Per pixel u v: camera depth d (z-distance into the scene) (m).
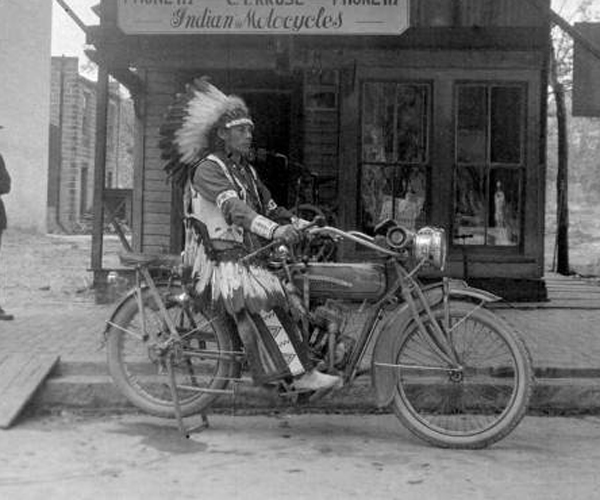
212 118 5.17
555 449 5.16
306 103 10.89
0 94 24.53
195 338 5.32
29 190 26.30
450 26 9.72
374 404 5.91
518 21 9.88
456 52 9.77
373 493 4.32
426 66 9.79
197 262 5.17
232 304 5.01
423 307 5.17
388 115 9.92
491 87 9.89
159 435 5.32
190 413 5.41
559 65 20.08
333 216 10.33
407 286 5.19
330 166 10.90
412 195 9.98
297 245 5.40
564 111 17.33
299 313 5.12
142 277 5.50
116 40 9.14
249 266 5.06
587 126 33.47
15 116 25.39
